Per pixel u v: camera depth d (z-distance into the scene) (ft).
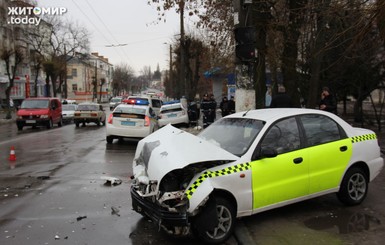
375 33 33.17
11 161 36.19
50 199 22.95
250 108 28.43
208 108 65.26
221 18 47.11
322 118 20.74
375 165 21.86
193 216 16.14
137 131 49.26
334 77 68.90
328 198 22.86
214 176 16.28
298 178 18.72
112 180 27.02
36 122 78.02
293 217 19.48
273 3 41.70
